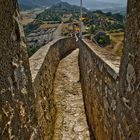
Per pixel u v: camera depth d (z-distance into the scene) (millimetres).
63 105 7504
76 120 6629
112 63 3678
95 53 5023
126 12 2736
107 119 3758
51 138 5555
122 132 2766
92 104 5672
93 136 5598
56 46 11875
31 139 2715
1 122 1920
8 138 2035
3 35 2127
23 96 2557
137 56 2271
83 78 8430
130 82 2465
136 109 2262
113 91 3264
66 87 8898
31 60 6027
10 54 2273
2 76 2021
